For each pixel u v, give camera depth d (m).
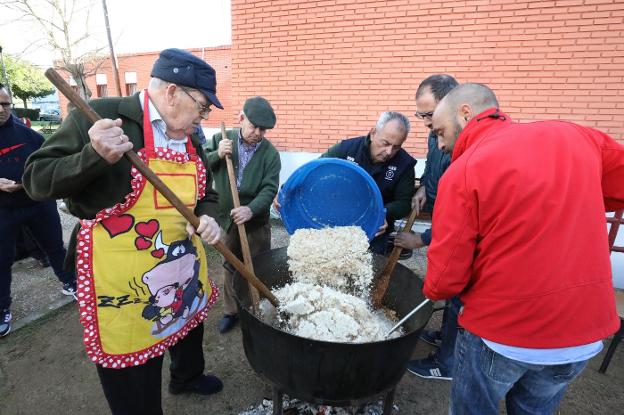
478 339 1.27
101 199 1.29
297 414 1.87
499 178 1.06
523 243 1.08
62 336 2.49
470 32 4.35
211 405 1.99
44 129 14.77
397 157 2.23
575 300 1.08
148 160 1.33
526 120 4.33
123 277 1.33
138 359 1.44
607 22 3.84
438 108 1.40
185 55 1.30
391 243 2.43
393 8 4.59
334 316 1.68
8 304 2.48
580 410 2.05
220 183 2.43
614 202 1.30
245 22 5.31
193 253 1.58
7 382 2.09
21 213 2.46
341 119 5.14
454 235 1.14
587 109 4.09
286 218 2.07
